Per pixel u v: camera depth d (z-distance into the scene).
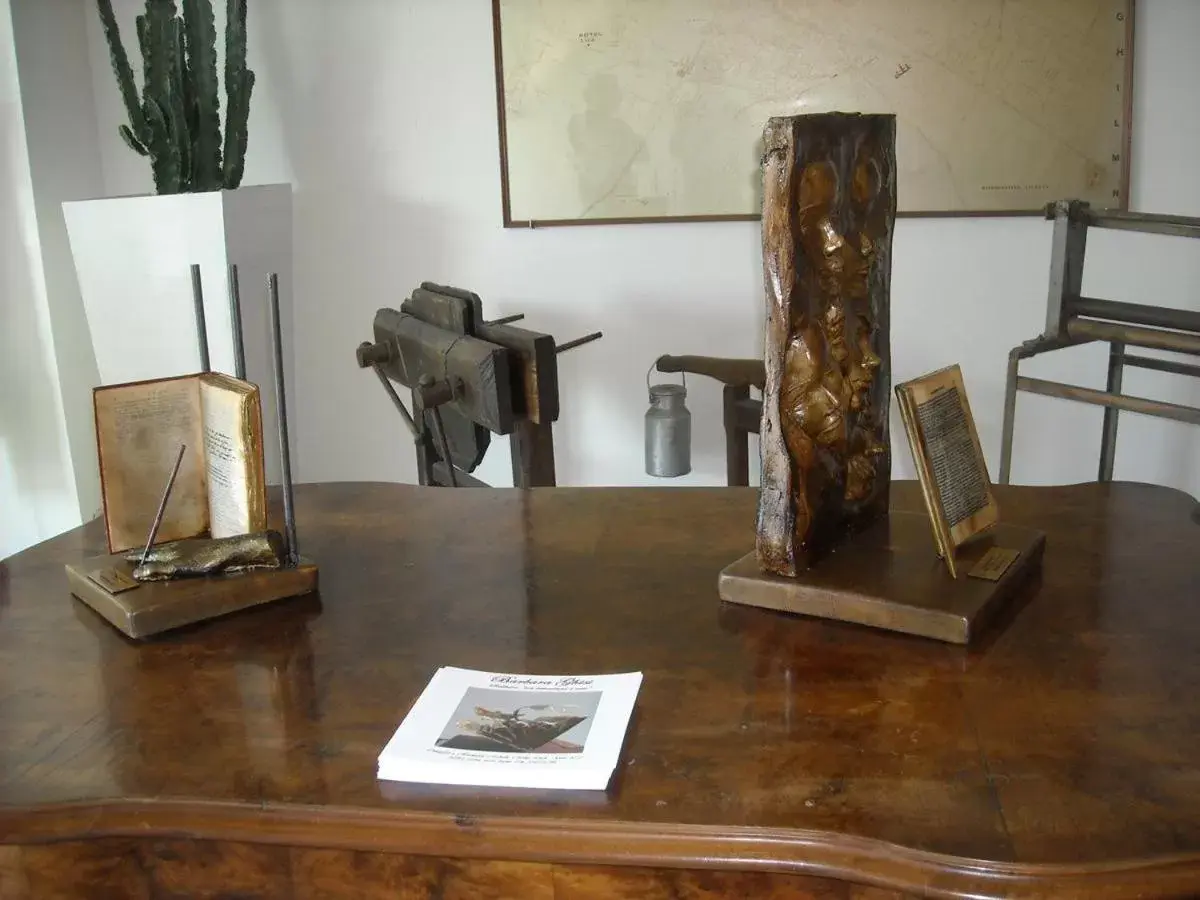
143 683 1.35
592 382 3.19
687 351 3.14
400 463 3.36
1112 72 2.79
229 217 2.66
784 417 1.43
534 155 3.04
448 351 2.13
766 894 1.04
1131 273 2.92
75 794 1.12
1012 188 2.90
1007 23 2.80
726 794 1.08
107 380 2.82
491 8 2.99
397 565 1.69
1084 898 0.94
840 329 1.47
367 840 1.06
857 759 1.12
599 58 2.96
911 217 2.95
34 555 1.78
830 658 1.34
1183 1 2.76
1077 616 1.42
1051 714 1.19
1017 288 2.97
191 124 2.84
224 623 1.51
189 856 1.13
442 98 3.08
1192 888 0.94
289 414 3.02
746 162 2.97
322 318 3.26
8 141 2.88
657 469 2.97
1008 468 2.47
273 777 1.14
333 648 1.42
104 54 3.12
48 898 1.16
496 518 1.88
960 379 1.55
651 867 1.04
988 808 1.03
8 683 1.36
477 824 1.05
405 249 3.18
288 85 3.12
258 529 1.58
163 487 1.63
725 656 1.36
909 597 1.39
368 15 3.05
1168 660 1.30
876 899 1.02
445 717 1.23
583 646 1.40
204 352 1.65
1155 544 1.65
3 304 2.96
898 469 3.13
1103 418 2.85
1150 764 1.09
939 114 2.88
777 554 1.47
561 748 1.15
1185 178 2.86
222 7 3.11
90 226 2.71
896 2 2.83
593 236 3.10
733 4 2.88
